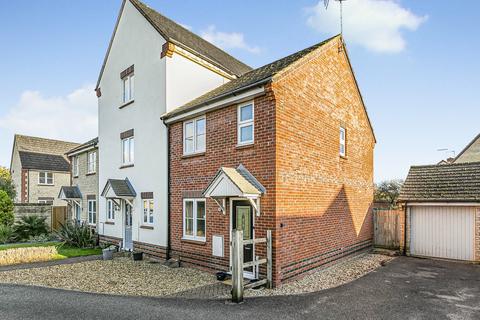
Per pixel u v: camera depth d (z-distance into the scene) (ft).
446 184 45.06
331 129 37.50
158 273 33.30
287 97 29.58
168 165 39.60
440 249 42.80
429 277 31.94
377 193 100.73
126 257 43.11
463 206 41.47
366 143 47.96
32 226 62.03
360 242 44.27
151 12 49.65
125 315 21.40
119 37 51.49
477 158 88.94
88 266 37.11
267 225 27.99
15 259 39.19
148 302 24.06
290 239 29.30
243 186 27.09
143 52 45.57
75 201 65.72
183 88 42.63
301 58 31.73
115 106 51.67
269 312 21.89
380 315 21.52
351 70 42.83
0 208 61.82
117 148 50.62
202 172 35.06
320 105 35.24
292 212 29.68
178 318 20.85
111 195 44.70
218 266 32.40
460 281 30.42
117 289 27.66
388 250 47.91
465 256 40.93
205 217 34.37
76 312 21.99
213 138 34.01
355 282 29.78
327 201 35.88
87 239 53.31
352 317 21.12
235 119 31.76
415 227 44.98
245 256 30.48
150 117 43.29
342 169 39.91
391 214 48.96
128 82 49.65
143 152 44.32
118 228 49.39
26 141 119.44
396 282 29.89
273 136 28.07
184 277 31.53
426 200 43.32
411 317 21.24
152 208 42.52
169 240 38.86
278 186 27.89
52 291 27.12
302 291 26.73
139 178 44.80
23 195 107.04
